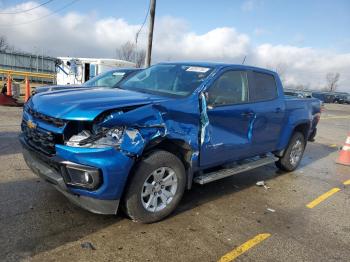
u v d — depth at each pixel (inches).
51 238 133.8
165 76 187.2
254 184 228.5
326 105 1748.3
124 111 135.3
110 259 123.7
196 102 161.6
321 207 196.9
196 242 141.5
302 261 135.4
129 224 150.8
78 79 723.4
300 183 242.1
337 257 140.8
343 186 244.8
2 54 1310.3
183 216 164.9
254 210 182.1
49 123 137.9
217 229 155.2
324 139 482.3
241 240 147.4
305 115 255.6
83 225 146.3
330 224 173.3
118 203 138.4
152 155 144.2
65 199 169.6
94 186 128.8
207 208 177.8
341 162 318.0
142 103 141.9
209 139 167.2
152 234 144.2
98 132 129.6
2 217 146.8
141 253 129.4
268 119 211.8
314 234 160.1
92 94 153.1
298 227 166.1
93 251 127.7
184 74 182.2
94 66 705.0
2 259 118.0
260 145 212.7
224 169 192.5
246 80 198.8
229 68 186.7
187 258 129.3
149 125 138.8
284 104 229.8
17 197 168.1
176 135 148.9
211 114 167.0
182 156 162.7
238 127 186.7
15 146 268.7
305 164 305.7
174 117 149.1
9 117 412.5
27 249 125.1
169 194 156.6
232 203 188.9
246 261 131.6
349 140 317.1
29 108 156.6
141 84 187.5
